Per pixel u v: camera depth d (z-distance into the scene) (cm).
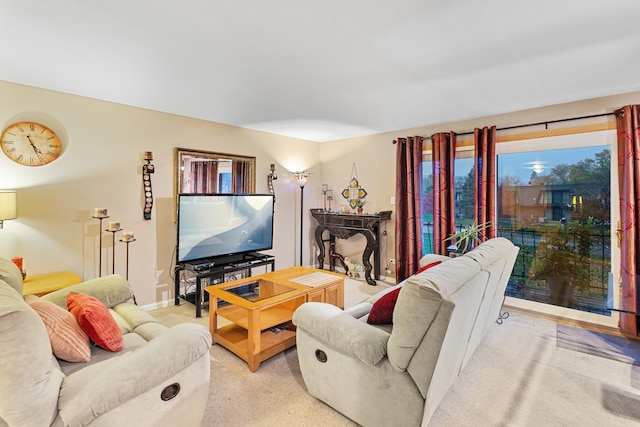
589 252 325
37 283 257
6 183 269
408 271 428
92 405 122
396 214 440
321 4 159
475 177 375
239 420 183
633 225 288
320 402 200
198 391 159
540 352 267
